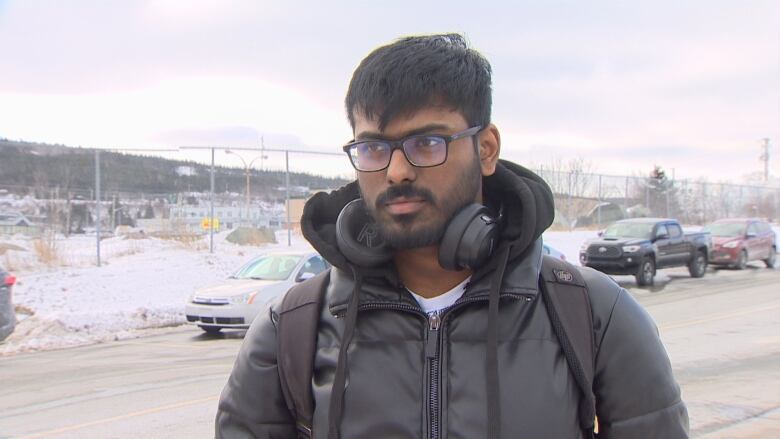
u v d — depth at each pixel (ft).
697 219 121.19
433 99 4.53
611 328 4.74
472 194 4.72
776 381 22.09
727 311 40.37
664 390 4.73
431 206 4.56
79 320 40.96
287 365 4.96
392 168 4.51
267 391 5.15
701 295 50.06
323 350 4.89
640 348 4.74
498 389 4.36
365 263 4.70
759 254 74.90
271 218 80.64
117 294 51.52
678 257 61.36
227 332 39.75
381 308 4.77
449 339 4.62
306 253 42.27
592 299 4.81
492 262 4.65
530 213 4.64
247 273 41.57
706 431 16.96
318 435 4.71
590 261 58.39
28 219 63.16
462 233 4.47
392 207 4.61
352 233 4.96
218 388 23.99
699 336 31.27
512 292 4.58
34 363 30.63
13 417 20.56
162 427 18.97
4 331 30.81
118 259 63.67
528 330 4.58
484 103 4.78
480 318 4.63
